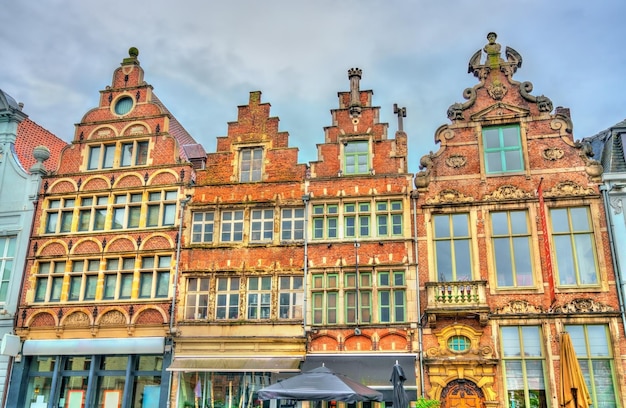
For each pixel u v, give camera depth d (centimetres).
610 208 1859
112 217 2203
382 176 2034
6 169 2344
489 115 2039
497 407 1748
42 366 2103
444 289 1856
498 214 1945
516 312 1827
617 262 1808
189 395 1958
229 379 1952
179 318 2014
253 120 2208
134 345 2017
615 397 1714
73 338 2072
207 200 2136
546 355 1775
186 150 2577
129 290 2109
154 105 2302
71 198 2256
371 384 1816
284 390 1415
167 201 2169
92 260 2172
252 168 2161
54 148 2731
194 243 2094
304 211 2064
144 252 2122
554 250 1873
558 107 2302
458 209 1958
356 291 1934
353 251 1975
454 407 1781
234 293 2023
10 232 2253
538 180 1934
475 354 1811
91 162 2303
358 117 2128
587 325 1788
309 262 1991
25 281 2175
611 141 2025
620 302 1767
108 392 2025
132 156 2262
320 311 1948
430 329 1856
